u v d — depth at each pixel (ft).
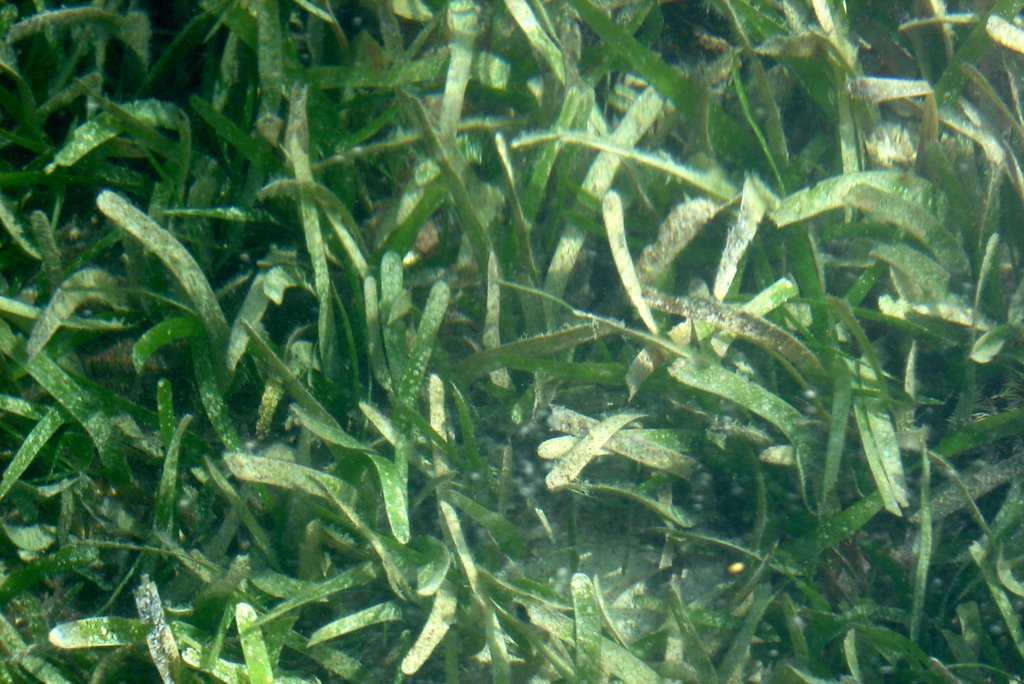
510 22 6.09
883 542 6.02
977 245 6.02
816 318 6.01
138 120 6.04
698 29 6.24
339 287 6.11
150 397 6.12
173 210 6.02
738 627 5.92
